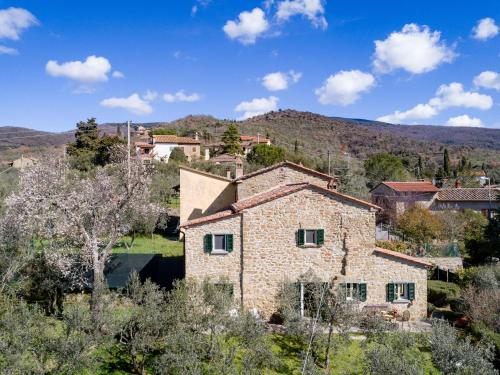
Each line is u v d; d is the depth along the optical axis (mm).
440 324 19609
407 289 25797
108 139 75438
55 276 26078
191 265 25203
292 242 25484
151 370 19656
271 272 25391
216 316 19188
